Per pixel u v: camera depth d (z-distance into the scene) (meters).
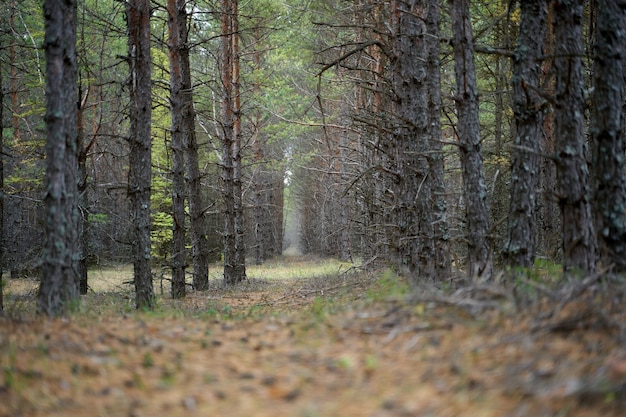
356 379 4.31
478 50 8.67
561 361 4.27
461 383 3.98
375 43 12.17
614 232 6.62
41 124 24.94
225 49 20.03
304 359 4.99
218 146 28.33
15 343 5.51
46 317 7.16
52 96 7.82
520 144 8.11
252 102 27.16
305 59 21.64
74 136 8.07
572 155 6.93
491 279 7.90
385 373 4.39
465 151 8.70
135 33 11.76
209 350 5.57
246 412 3.77
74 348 5.42
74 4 8.08
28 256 23.58
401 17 12.87
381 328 5.75
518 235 8.02
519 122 8.15
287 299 13.83
